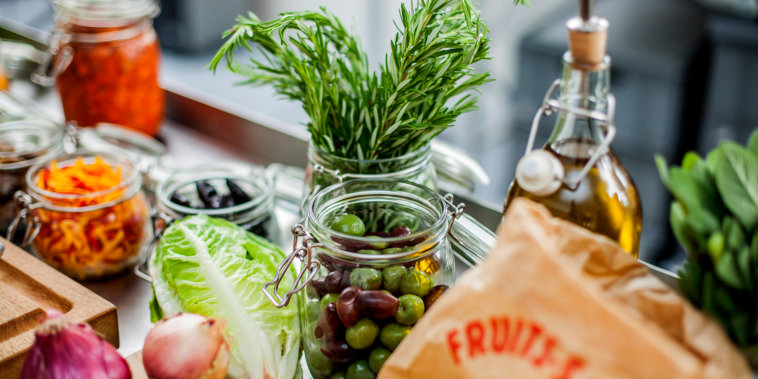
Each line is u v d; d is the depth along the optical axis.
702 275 0.62
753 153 0.64
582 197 0.69
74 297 0.80
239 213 0.86
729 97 1.89
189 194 0.90
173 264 0.78
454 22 0.77
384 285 0.70
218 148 1.16
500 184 2.15
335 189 0.74
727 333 0.61
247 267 0.78
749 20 1.80
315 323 0.71
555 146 0.70
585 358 0.58
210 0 2.22
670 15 1.99
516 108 2.21
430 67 0.76
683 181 0.62
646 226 2.03
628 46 1.94
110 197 0.86
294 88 0.85
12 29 1.49
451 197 0.75
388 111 0.77
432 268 0.71
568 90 0.68
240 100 2.14
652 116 1.95
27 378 0.67
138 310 0.85
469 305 0.61
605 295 0.60
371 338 0.69
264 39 0.81
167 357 0.68
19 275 0.84
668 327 0.62
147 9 1.09
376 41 2.14
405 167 0.80
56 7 1.06
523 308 0.60
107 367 0.67
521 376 0.60
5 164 0.92
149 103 1.13
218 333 0.69
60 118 1.24
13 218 0.93
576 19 0.67
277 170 1.00
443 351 0.62
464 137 2.27
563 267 0.59
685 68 1.84
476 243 0.77
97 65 1.07
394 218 0.76
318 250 0.71
